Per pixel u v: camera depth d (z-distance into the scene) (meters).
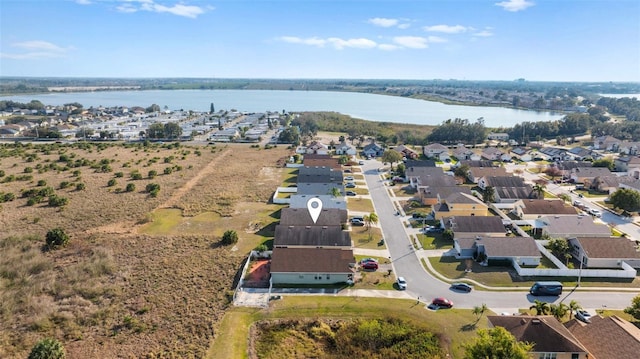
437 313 46.47
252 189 96.25
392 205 86.75
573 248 62.38
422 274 56.12
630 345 35.03
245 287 51.81
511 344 32.44
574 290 51.91
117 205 82.12
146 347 40.59
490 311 47.00
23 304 47.22
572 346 35.47
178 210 80.81
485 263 59.09
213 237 66.81
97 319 45.03
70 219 73.94
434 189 88.31
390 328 43.47
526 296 50.53
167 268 56.19
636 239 68.81
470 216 70.38
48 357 37.19
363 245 65.62
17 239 63.62
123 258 58.91
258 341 42.16
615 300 49.59
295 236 61.94
